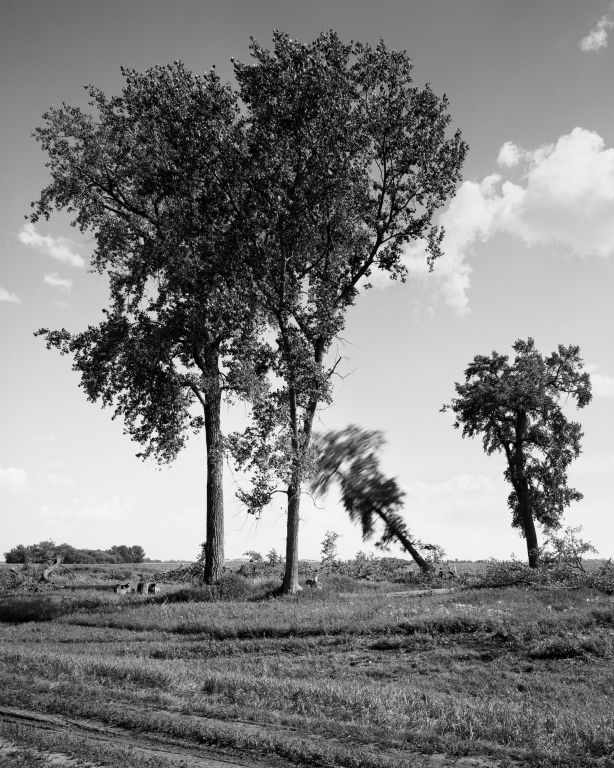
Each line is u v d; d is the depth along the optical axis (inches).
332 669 564.7
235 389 1375.5
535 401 1786.4
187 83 1197.7
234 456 1147.3
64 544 3336.6
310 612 877.2
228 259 1203.9
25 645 753.0
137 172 1309.1
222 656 652.7
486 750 314.0
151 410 1360.7
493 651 608.4
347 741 329.7
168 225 1283.2
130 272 1373.0
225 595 1172.5
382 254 1273.4
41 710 381.7
